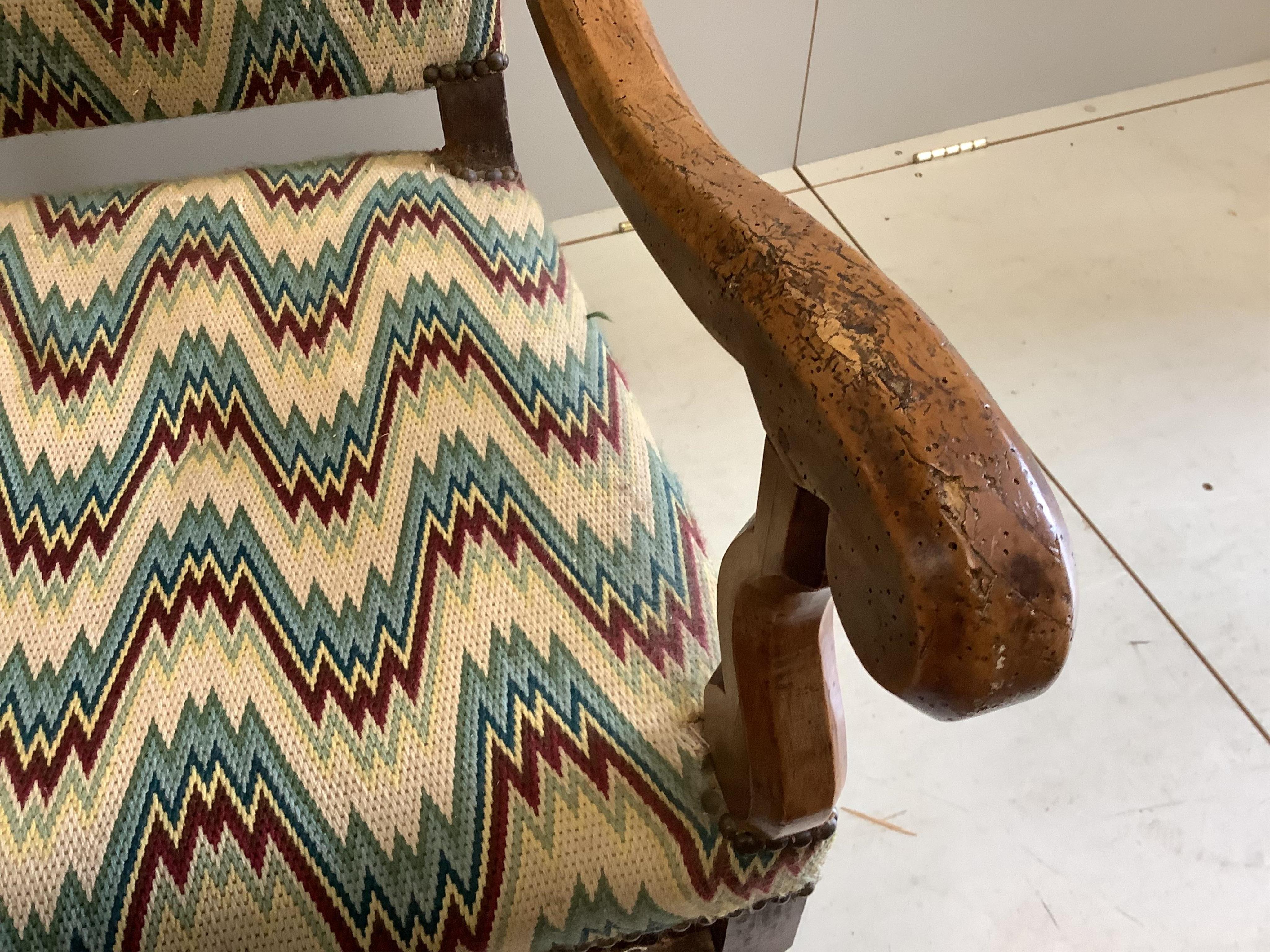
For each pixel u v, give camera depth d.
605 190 1.19
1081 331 1.10
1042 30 1.24
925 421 0.23
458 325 0.49
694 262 0.30
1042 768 0.81
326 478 0.44
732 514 0.96
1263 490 0.97
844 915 0.74
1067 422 1.02
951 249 1.18
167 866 0.34
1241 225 1.21
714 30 1.09
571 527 0.43
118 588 0.40
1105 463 0.99
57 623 0.39
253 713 0.37
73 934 0.34
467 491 0.44
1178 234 1.20
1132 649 0.87
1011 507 0.23
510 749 0.37
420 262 0.51
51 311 0.48
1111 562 0.93
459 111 0.57
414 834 0.36
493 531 0.43
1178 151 1.29
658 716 0.38
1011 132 1.32
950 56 1.23
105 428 0.45
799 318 0.26
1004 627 0.22
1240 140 1.31
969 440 0.23
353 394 0.46
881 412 0.23
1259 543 0.94
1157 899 0.75
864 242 1.18
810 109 1.21
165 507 0.43
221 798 0.36
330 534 0.42
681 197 0.31
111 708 0.37
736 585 0.33
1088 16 1.25
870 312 0.25
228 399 0.46
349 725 0.37
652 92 0.37
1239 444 1.00
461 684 0.38
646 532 0.43
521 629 0.40
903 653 0.24
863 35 1.16
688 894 0.37
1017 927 0.74
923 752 0.82
